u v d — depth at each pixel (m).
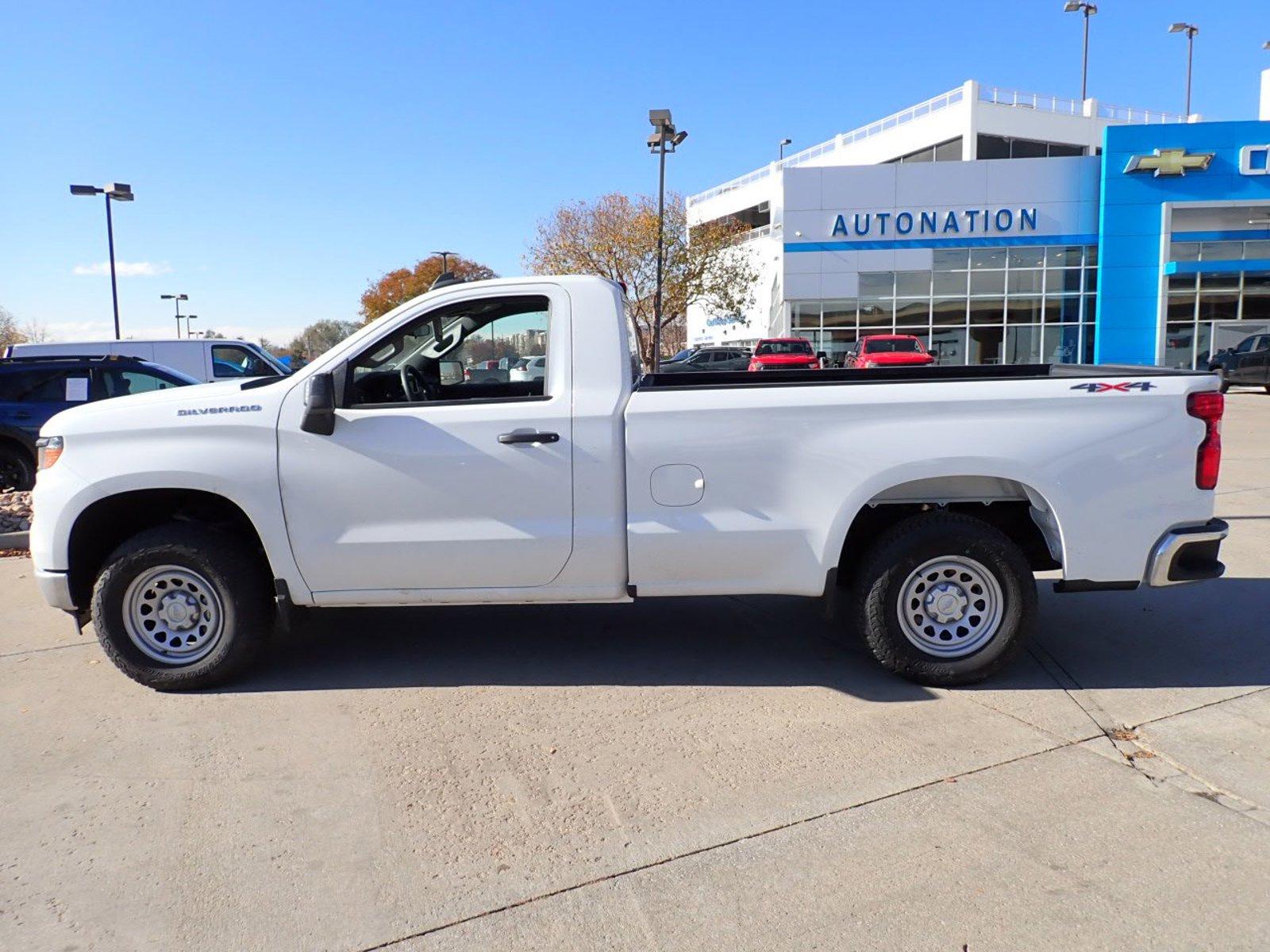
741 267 39.56
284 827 3.41
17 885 3.07
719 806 3.52
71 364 11.08
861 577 4.64
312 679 4.91
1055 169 34.47
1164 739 4.04
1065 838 3.26
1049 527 4.56
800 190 35.62
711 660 5.14
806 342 30.34
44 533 4.62
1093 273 35.00
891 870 3.08
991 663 4.57
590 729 4.23
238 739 4.18
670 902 2.93
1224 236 33.44
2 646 5.56
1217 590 6.35
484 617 5.96
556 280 4.66
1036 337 35.53
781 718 4.33
